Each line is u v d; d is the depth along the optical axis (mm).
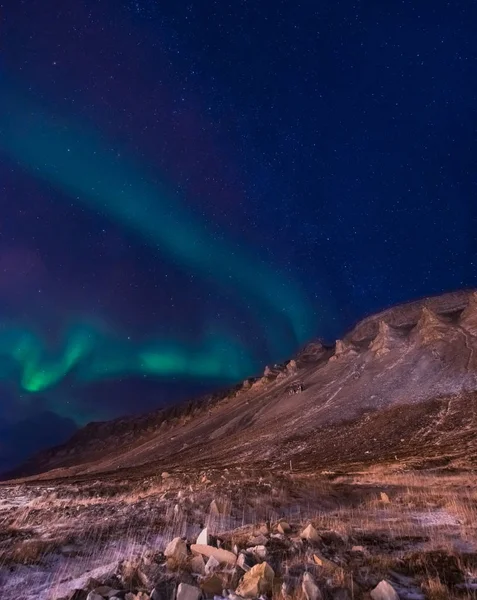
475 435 43906
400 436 53625
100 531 10594
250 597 4902
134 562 6645
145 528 10930
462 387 69375
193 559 6406
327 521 10688
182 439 112938
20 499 24281
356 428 65188
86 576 6973
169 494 16516
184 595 4930
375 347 111438
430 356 88625
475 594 5297
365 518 11477
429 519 10930
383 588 5062
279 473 26797
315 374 118062
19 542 9523
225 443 88438
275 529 9258
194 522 11570
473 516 10414
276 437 74500
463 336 92250
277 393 116562
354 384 92688
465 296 134875
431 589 5375
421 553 7020
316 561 6371
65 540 9516
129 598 5086
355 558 6941
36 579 7219
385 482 20469
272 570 5438
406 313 142500
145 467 89375
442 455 34156
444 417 57375
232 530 10523
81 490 25625
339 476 23844
